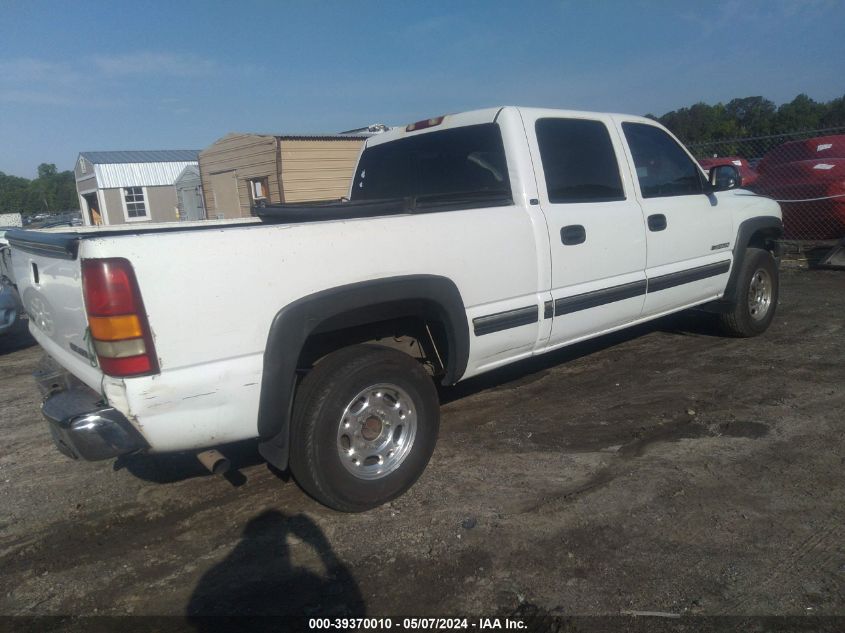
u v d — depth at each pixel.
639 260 4.82
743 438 4.10
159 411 2.79
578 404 4.81
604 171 4.69
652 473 3.71
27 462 4.30
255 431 3.08
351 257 3.22
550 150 4.34
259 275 2.94
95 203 33.47
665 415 4.52
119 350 2.68
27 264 3.55
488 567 2.93
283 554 3.11
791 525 3.15
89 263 2.66
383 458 3.50
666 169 5.23
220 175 17.95
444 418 4.68
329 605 2.74
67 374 3.38
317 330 3.28
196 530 3.37
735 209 5.77
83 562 3.14
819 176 10.68
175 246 2.76
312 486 3.26
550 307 4.20
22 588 2.95
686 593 2.70
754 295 6.18
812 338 6.17
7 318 7.70
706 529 3.14
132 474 4.04
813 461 3.76
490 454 4.06
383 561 3.02
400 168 5.02
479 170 4.39
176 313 2.76
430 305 3.66
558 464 3.88
